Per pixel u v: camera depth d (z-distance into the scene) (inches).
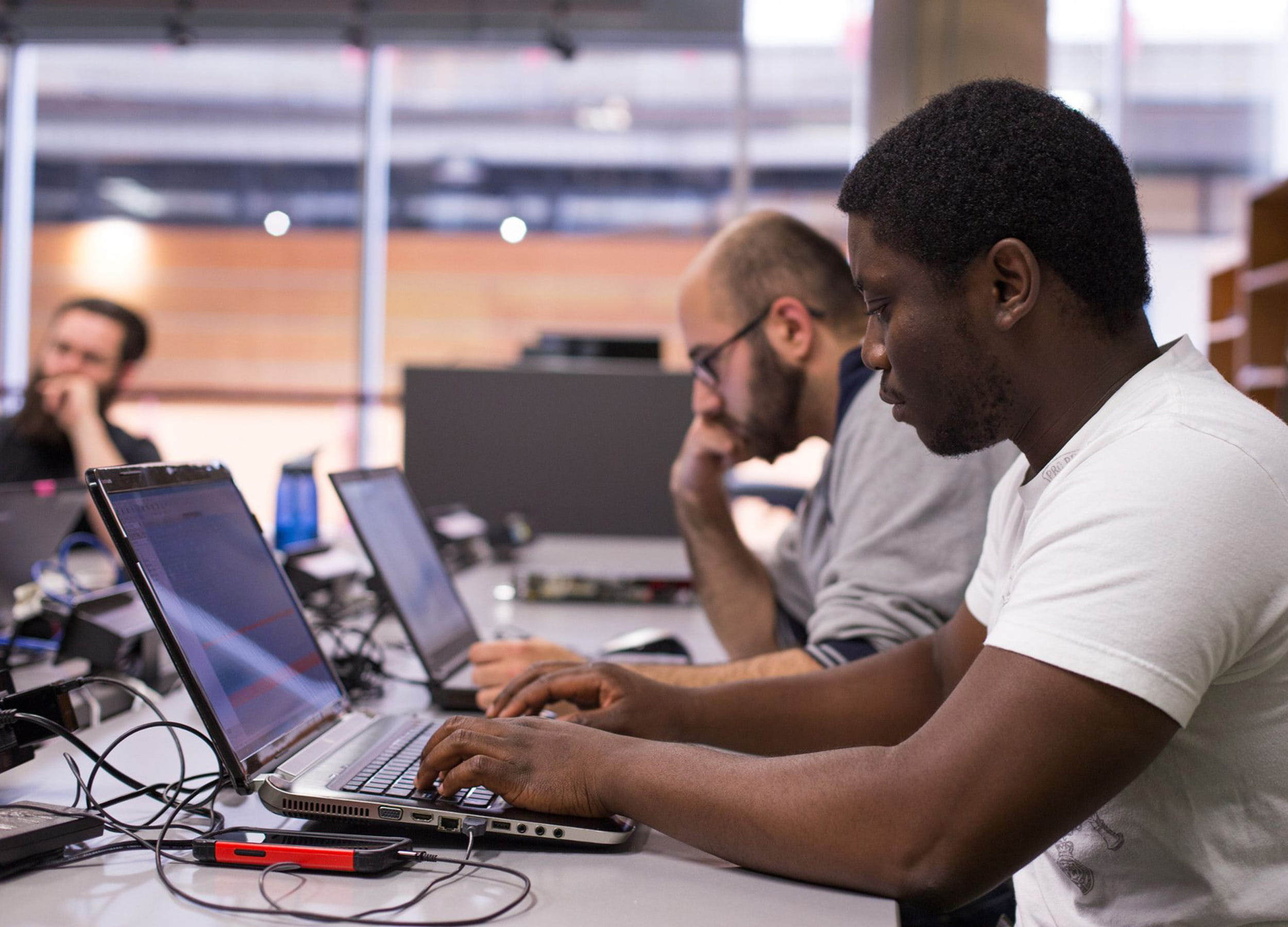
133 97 276.8
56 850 31.8
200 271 299.0
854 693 43.1
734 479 190.7
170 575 36.4
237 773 34.4
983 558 41.9
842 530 54.7
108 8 229.0
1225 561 27.0
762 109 237.3
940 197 30.1
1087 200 29.6
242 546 44.0
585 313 311.6
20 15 229.6
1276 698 29.0
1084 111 31.4
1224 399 29.7
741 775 31.5
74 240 284.7
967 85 32.1
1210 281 238.1
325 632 72.7
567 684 41.6
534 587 87.4
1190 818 30.2
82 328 113.7
